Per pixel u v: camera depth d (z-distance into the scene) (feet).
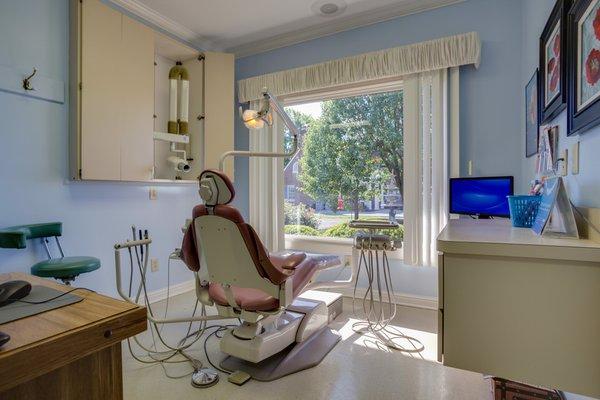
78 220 8.02
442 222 8.55
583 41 3.94
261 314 5.58
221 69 10.71
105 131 7.99
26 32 7.00
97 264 6.97
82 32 7.56
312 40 10.69
